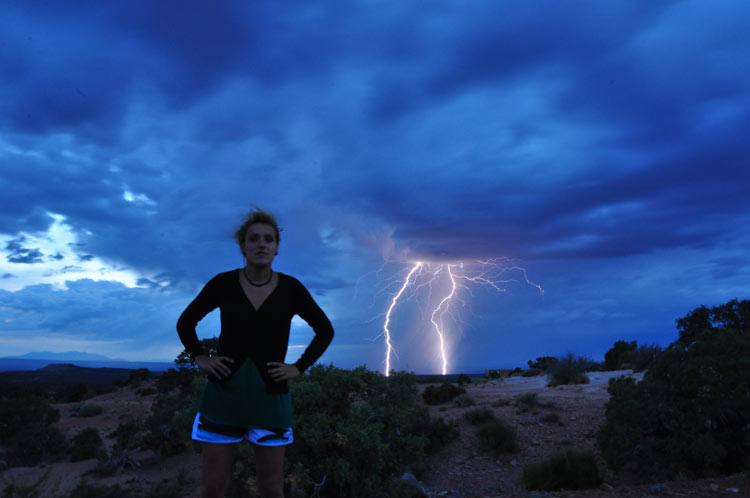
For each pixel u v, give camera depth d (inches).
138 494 485.7
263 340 118.1
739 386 362.6
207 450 117.5
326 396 343.0
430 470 458.0
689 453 358.6
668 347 418.3
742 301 816.3
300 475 309.4
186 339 120.0
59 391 1439.5
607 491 253.3
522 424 535.5
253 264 119.2
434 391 770.8
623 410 389.4
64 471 597.6
